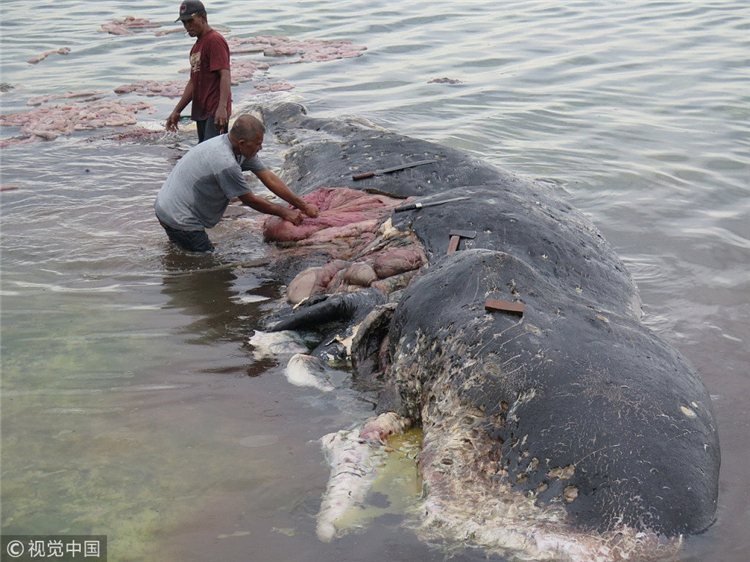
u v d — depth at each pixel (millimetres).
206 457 4656
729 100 12234
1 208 8633
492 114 11969
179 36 17609
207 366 5727
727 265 7160
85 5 21969
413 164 8531
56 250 7672
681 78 13516
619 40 16281
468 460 4375
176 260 7543
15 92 13625
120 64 15406
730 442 4723
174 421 5031
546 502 4055
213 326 6332
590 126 11328
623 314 5750
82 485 4410
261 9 20781
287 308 6582
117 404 5211
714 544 3865
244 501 4273
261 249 7793
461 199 7129
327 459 4641
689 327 6094
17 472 4520
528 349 4664
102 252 7656
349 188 8367
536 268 6137
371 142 9312
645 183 9211
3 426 4957
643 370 4621
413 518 4145
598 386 4410
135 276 7207
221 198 7625
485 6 20469
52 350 5898
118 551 3912
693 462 4156
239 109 12234
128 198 9000
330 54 15914
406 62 15281
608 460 4070
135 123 11820
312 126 11156
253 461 4621
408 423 5078
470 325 4945
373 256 6805
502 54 15594
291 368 5633
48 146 10820
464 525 4031
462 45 16500
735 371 5488
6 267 7297
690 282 6852
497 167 8492
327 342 6020
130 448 4742
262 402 5273
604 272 6418
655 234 7855
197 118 10234
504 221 6629
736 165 9672
